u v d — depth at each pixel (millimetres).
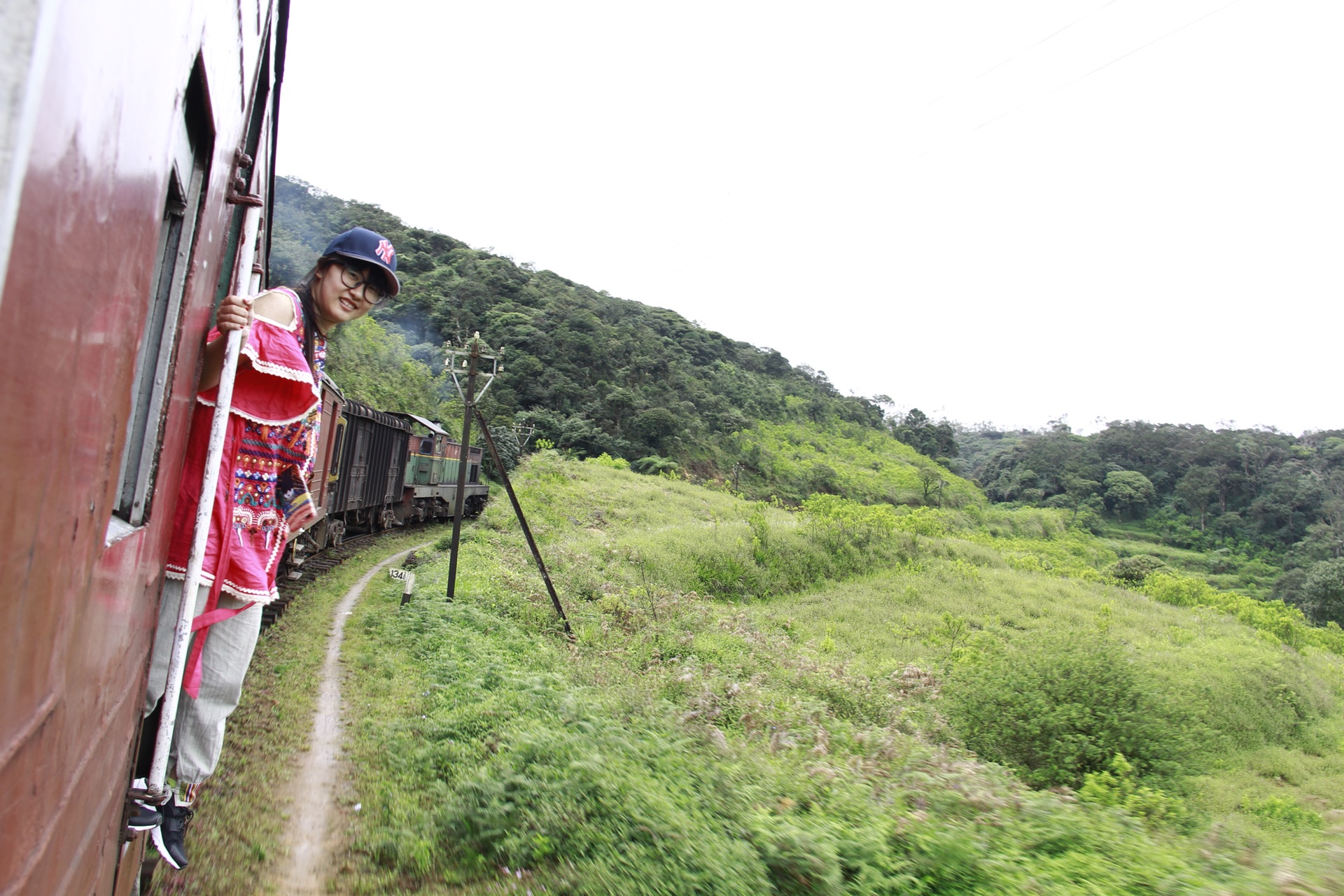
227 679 2596
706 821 4734
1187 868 4418
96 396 1092
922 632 16344
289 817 4668
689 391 69312
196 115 1641
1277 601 28344
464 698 7086
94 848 1553
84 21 810
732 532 22406
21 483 812
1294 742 13797
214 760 2633
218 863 3947
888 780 6023
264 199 3215
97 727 1382
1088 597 23094
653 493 32500
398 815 4805
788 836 4414
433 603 11086
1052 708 8664
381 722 6480
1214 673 14914
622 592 15180
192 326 1856
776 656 11969
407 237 73062
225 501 2445
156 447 1691
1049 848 4871
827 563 22500
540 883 4141
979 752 8688
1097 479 87875
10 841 931
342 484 15648
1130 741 8289
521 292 68875
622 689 7859
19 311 756
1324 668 20656
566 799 4746
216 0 1538
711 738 6496
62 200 831
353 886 4008
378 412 17969
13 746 889
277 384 2498
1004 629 17688
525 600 12562
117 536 1440
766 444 71312
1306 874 4195
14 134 649
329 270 2766
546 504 25766
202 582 2371
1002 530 61938
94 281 1010
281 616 9711
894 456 87375
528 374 57656
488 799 4809
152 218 1286
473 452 32781
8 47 649
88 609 1201
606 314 79938
